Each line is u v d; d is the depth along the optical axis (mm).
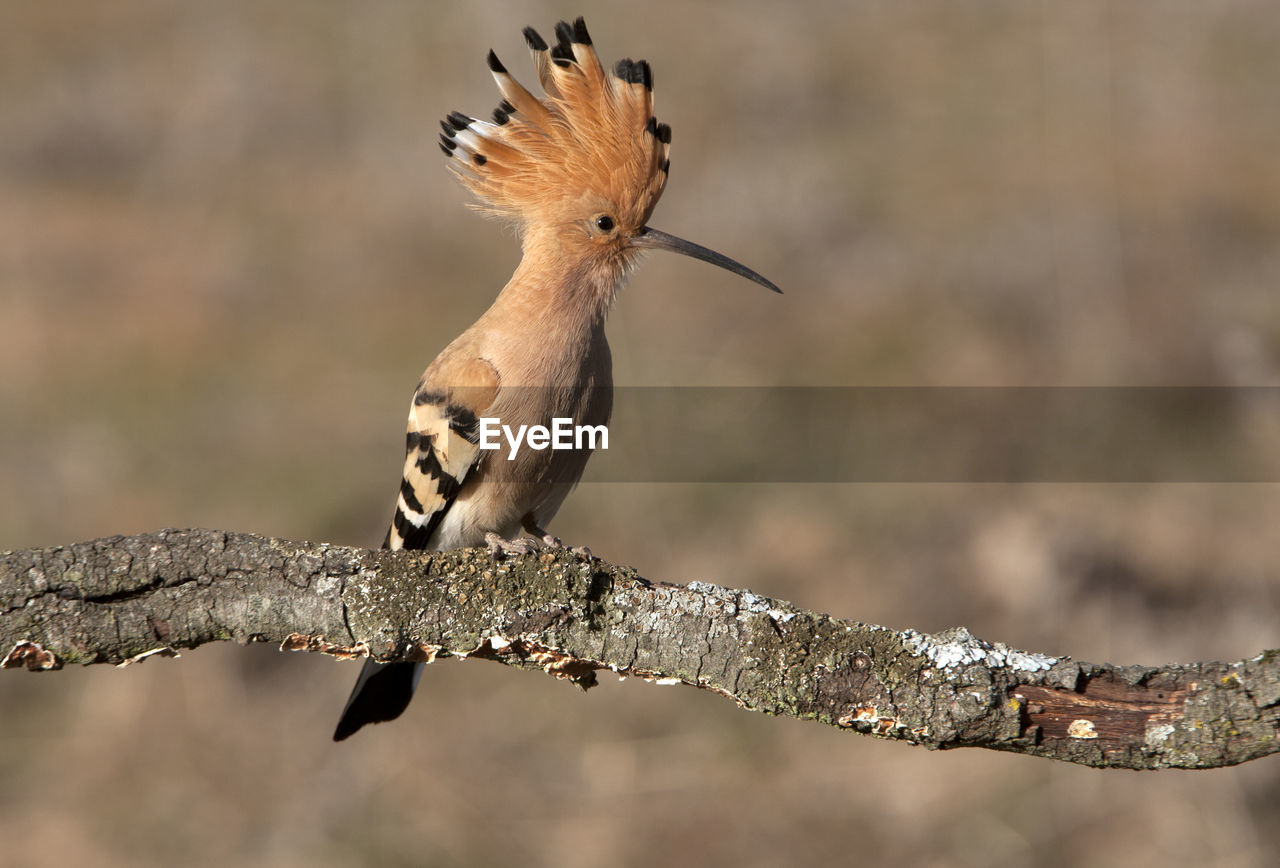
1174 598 11320
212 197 21156
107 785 10500
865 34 26703
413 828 10016
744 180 20000
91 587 4797
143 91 25141
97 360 15969
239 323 16969
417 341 16406
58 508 13172
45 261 18688
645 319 16156
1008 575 11586
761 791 10219
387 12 26125
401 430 14289
